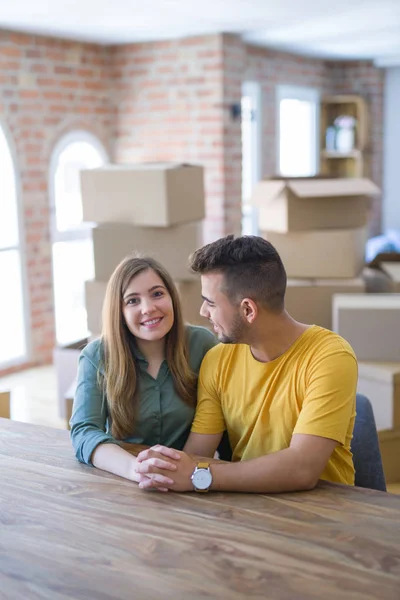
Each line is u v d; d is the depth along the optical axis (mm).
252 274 1651
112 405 1892
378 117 8469
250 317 1679
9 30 5266
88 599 1155
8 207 5457
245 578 1199
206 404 1871
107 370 1904
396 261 4047
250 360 1789
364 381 3045
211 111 5816
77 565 1257
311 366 1672
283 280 1691
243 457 1811
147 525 1394
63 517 1436
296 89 7809
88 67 5996
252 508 1460
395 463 3033
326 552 1271
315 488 1559
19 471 1674
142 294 1877
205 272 1707
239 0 4570
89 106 6051
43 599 1161
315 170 8383
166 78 5977
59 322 6105
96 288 3709
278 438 1741
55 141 5746
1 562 1274
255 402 1773
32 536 1361
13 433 1939
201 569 1230
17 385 5258
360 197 3719
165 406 1947
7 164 5406
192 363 2014
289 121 7938
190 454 1696
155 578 1208
